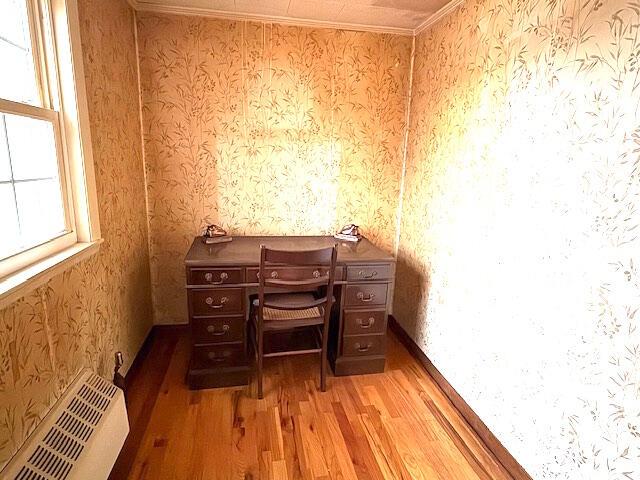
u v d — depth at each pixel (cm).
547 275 135
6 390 96
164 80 226
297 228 264
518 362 151
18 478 93
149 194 238
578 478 123
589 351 119
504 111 159
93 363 154
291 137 248
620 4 106
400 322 275
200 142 238
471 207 184
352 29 240
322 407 192
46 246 124
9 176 111
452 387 200
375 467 155
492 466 158
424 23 231
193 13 220
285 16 226
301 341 250
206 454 158
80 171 143
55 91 134
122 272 192
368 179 266
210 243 228
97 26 162
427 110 231
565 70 126
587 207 118
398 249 279
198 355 199
